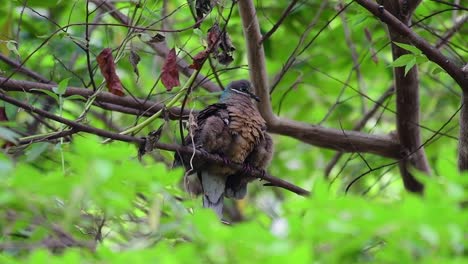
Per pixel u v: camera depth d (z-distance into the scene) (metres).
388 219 5.68
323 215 5.88
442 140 16.72
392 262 6.25
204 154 11.34
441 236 5.70
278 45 15.88
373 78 16.91
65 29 12.36
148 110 11.13
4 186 6.47
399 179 16.88
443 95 17.03
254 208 16.86
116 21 14.72
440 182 6.06
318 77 16.59
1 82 11.12
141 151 10.24
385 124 17.84
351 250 6.19
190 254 5.95
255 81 12.23
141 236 8.38
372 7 10.30
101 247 6.38
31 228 8.34
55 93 10.27
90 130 9.93
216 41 10.16
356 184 15.88
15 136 8.02
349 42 14.79
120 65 15.45
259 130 11.84
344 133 12.79
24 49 14.35
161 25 13.11
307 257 5.37
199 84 11.95
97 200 6.55
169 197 7.52
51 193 6.49
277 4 15.72
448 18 15.23
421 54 9.95
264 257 5.84
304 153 18.56
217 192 11.84
